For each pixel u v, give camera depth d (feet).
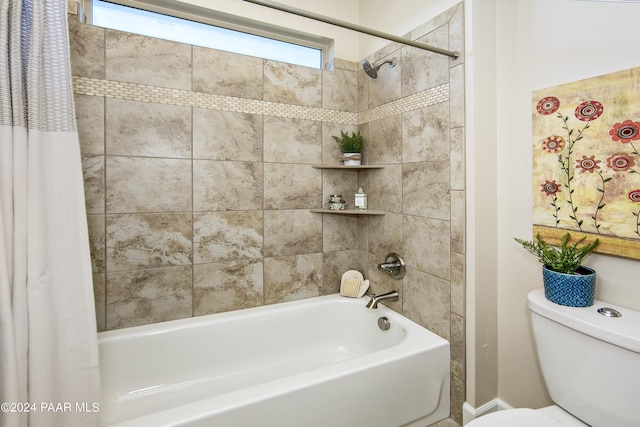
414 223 5.74
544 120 4.29
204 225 5.87
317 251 6.93
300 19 6.68
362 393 4.30
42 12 3.33
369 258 6.95
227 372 5.84
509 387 4.94
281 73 6.40
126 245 5.35
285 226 6.57
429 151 5.38
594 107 3.78
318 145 6.81
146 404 5.10
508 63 4.73
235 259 6.15
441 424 5.03
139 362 5.25
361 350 6.52
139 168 5.37
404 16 5.92
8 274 3.09
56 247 3.41
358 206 6.77
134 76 5.26
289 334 6.36
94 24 5.32
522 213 4.64
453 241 5.00
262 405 3.66
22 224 3.20
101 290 5.24
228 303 6.15
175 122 5.56
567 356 3.50
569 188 4.05
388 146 6.31
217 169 5.91
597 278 3.87
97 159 5.09
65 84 3.47
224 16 6.11
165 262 5.63
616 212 3.62
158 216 5.53
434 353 4.91
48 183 3.37
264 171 6.31
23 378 3.18
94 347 3.59
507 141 4.79
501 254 4.95
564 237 4.09
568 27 4.01
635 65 3.44
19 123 3.19
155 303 5.60
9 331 3.05
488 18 4.81
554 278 3.77
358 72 7.18
